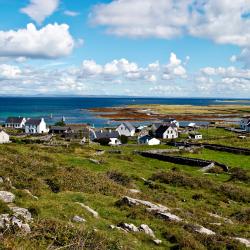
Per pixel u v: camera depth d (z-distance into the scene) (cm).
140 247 2114
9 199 2428
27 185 3105
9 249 1580
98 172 5022
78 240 1859
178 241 2355
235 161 8538
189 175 6319
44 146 8738
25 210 2191
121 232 2270
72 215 2372
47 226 1986
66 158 6284
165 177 5609
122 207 2964
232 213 3984
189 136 14438
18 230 1819
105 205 2975
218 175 6819
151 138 12512
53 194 3019
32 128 16038
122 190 3891
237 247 2417
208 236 2542
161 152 9412
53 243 1816
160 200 3894
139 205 3094
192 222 2998
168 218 2867
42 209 2395
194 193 4862
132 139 14075
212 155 9362
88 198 3055
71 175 3994
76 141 12112
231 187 5356
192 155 9256
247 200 4844
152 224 2653
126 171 5975
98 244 1869
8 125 18612
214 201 4428
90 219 2427
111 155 8294
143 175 5847
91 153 8319
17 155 4988
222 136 14212
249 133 15350
